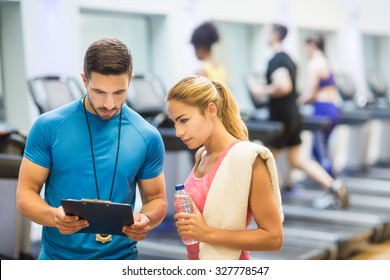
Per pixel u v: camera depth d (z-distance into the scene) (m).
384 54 14.60
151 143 2.91
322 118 8.21
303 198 8.91
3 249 5.62
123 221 2.62
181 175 7.43
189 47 9.09
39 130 2.79
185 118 2.77
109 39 2.66
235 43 10.87
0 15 6.97
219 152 2.87
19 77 6.96
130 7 8.14
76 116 2.82
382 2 13.95
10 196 5.54
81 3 7.47
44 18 7.05
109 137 2.83
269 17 10.70
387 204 8.66
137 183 3.03
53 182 2.85
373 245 7.41
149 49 9.11
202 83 2.79
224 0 9.71
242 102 11.09
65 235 2.85
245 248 2.75
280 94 7.67
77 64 7.43
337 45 12.56
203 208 2.82
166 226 7.15
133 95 6.70
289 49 11.14
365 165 11.45
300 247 6.35
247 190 2.74
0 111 7.12
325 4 12.11
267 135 6.72
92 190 2.81
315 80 8.66
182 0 8.95
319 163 8.49
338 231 7.05
